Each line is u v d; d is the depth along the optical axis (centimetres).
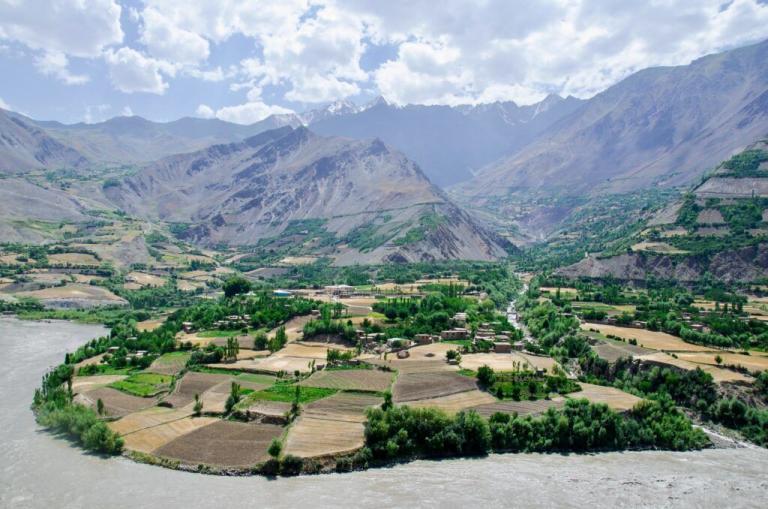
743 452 15725
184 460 14162
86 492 12712
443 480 13525
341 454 14212
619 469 14362
